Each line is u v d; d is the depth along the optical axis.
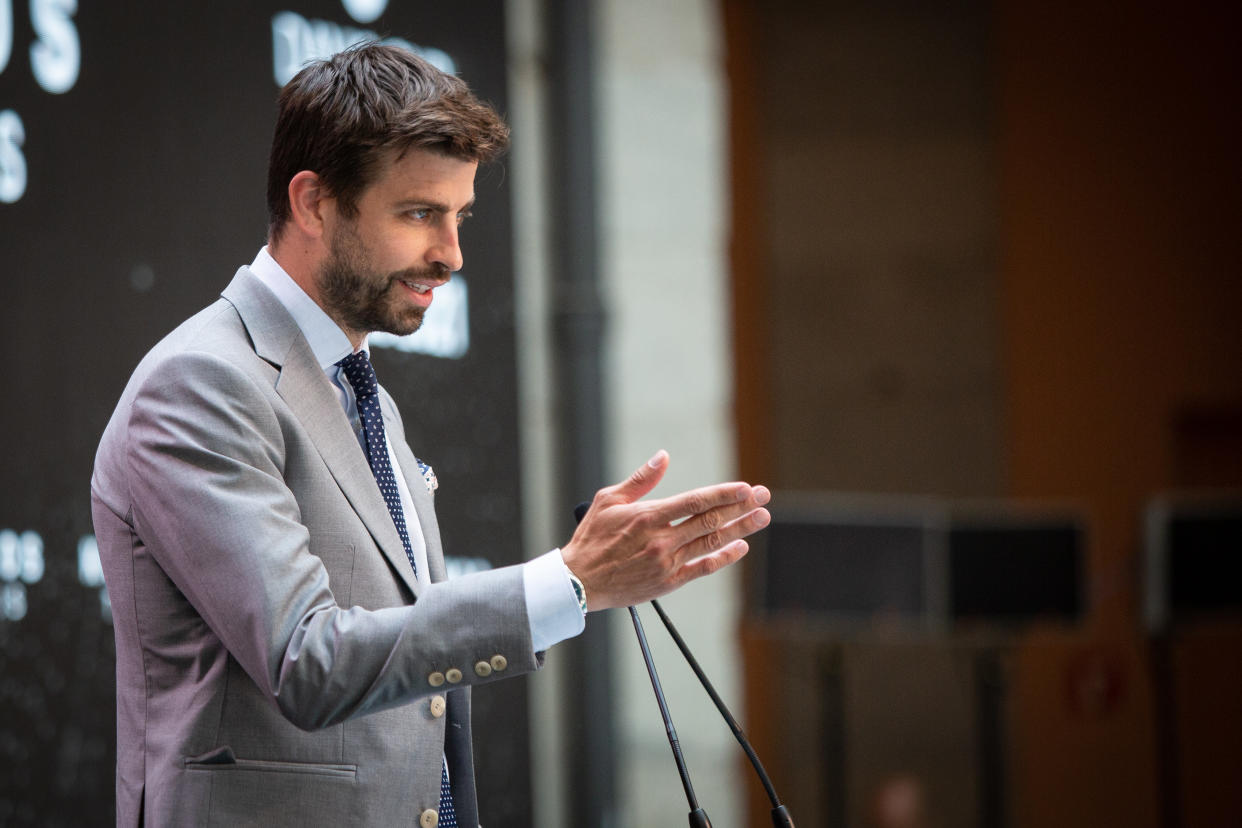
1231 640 20.66
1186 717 20.61
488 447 12.61
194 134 10.07
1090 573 20.64
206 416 4.64
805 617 15.34
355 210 4.96
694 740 16.00
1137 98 20.97
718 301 16.70
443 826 5.25
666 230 16.58
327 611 4.49
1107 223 20.95
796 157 21.48
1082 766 20.62
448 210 5.07
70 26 9.30
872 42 21.47
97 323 9.40
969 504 21.00
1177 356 20.78
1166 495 20.70
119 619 4.91
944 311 21.22
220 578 4.45
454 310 12.30
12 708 8.87
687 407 16.48
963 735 20.72
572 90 15.16
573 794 14.54
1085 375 20.91
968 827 20.59
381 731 4.87
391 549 5.05
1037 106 21.09
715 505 4.64
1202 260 20.78
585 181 15.18
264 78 10.58
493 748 12.59
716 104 16.91
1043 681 20.73
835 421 21.30
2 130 8.86
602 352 15.20
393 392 11.59
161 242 9.81
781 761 20.78
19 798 8.91
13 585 8.88
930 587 15.09
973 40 21.30
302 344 5.09
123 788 4.85
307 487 4.89
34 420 9.02
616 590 4.66
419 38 11.99
